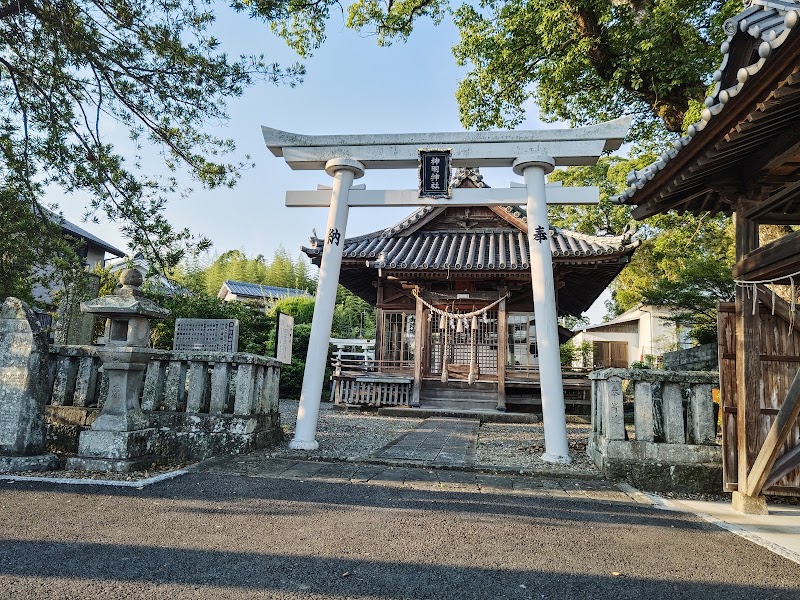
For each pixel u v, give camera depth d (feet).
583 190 25.21
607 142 24.14
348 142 25.89
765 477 14.80
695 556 11.44
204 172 26.58
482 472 20.04
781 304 16.93
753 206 15.48
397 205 26.12
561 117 44.57
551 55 40.06
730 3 31.30
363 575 9.77
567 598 9.14
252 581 9.33
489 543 11.84
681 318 48.91
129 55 24.27
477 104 44.70
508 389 46.96
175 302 49.37
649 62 34.53
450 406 45.60
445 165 25.23
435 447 25.29
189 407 22.40
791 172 14.75
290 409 45.11
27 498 14.39
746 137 13.08
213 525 12.53
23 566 9.69
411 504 14.99
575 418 42.86
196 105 25.71
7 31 24.07
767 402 16.55
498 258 44.88
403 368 47.67
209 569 9.82
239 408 22.26
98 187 23.41
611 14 35.35
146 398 22.66
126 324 20.16
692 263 45.91
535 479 19.12
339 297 112.27
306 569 9.96
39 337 19.07
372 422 37.22
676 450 18.69
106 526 12.21
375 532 12.33
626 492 17.51
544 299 23.49
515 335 47.34
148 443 20.21
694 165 14.48
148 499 14.74
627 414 43.47
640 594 9.38
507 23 40.11
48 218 24.47
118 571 9.59
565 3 35.60
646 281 78.18
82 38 23.57
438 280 46.88
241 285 111.45
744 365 15.94
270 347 57.47
